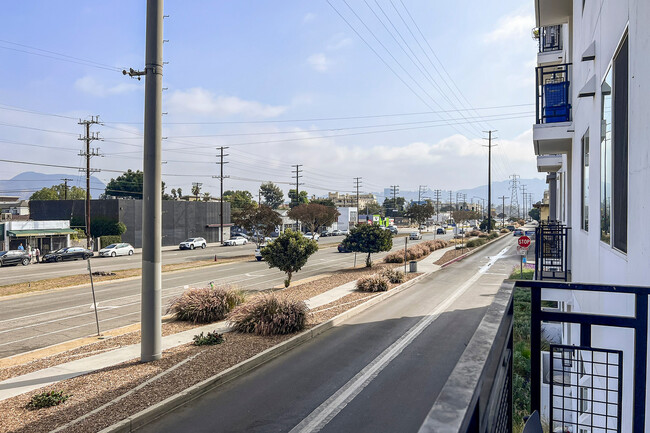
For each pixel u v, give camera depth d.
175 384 9.73
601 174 6.62
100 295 23.72
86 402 8.77
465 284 26.30
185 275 31.42
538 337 2.90
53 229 50.09
